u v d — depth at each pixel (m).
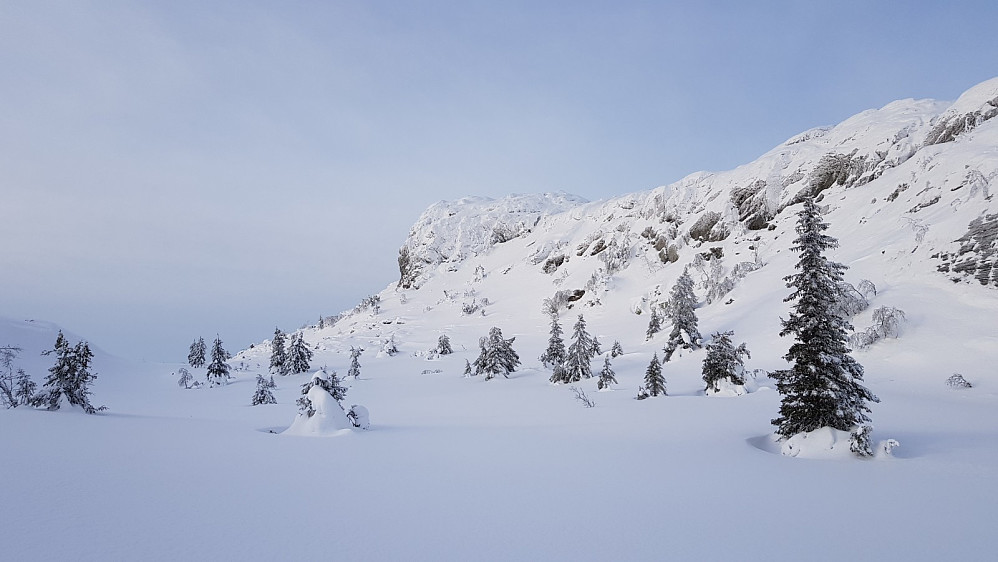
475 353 96.19
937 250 50.34
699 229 115.62
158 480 10.69
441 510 9.18
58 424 19.30
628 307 107.56
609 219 158.00
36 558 6.16
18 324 80.31
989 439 17.72
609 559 6.88
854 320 47.31
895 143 89.44
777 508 9.66
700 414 27.06
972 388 31.98
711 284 87.88
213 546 6.89
